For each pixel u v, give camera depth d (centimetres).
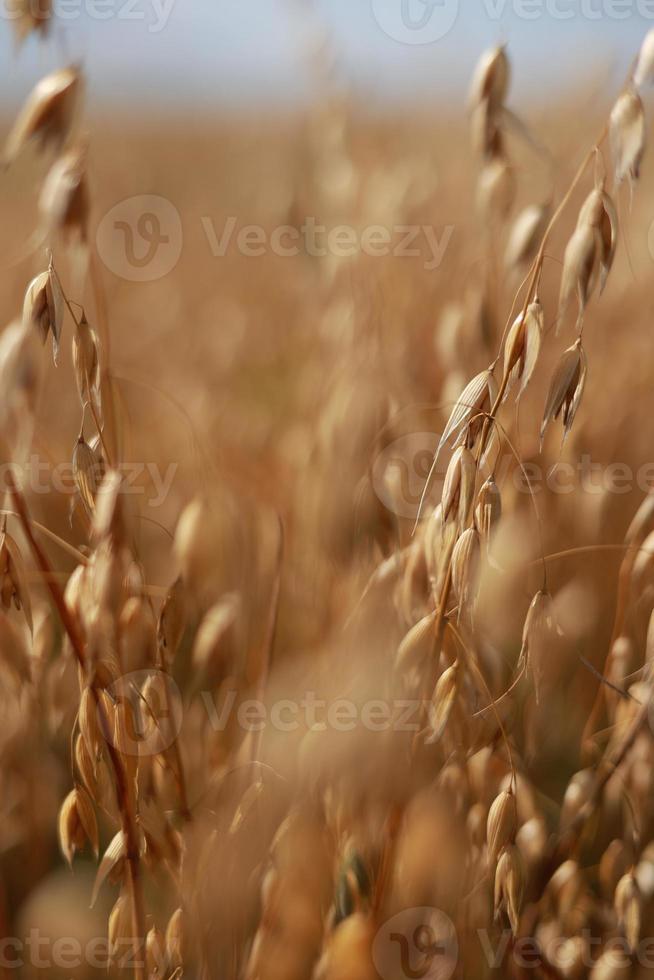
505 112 142
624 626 143
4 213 203
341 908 138
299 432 157
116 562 136
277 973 139
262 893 140
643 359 164
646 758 142
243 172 347
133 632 137
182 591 139
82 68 136
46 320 135
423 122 221
